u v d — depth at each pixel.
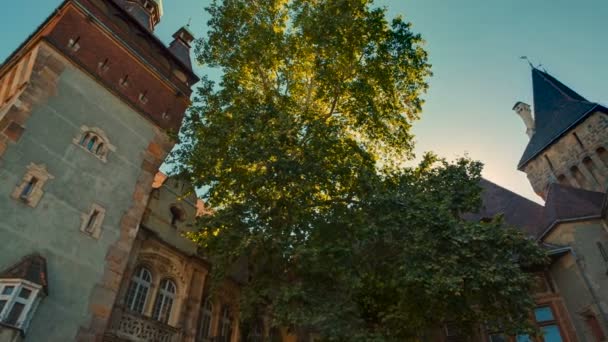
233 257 16.08
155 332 15.94
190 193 19.31
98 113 17.38
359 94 20.14
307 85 22.12
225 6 21.84
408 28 20.77
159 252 17.88
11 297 11.87
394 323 16.30
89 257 14.77
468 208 16.75
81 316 13.71
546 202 24.28
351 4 20.75
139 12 24.73
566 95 37.06
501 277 13.45
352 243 15.38
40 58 16.06
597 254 20.22
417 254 14.22
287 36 21.00
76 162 15.71
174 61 22.73
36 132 14.75
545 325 19.58
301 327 14.95
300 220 15.61
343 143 18.84
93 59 18.12
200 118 18.42
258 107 17.67
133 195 17.39
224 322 20.11
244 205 15.80
